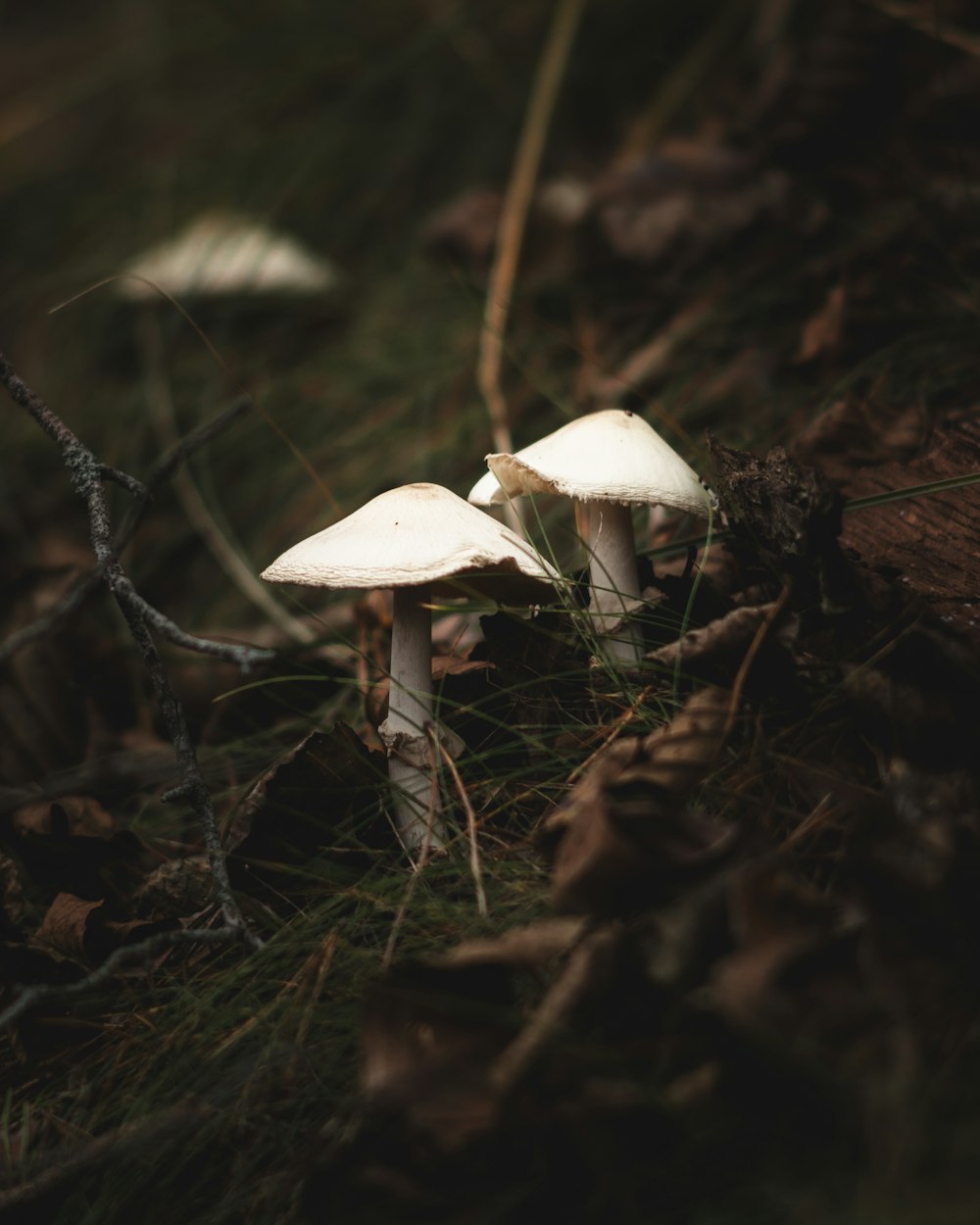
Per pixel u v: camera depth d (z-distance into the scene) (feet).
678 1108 1.74
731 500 2.16
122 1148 1.91
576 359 3.11
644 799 1.94
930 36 3.07
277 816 2.14
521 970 1.85
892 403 2.50
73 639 2.70
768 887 1.79
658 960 1.78
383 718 2.31
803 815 1.97
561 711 2.16
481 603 2.21
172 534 3.08
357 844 2.15
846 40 3.15
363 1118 1.82
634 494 2.04
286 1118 1.92
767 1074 1.75
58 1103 2.03
